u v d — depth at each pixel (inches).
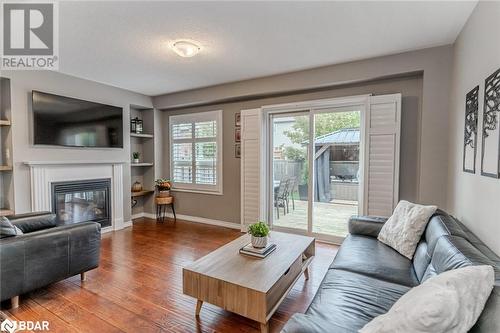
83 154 161.5
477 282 38.1
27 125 136.7
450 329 33.9
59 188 149.7
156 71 145.3
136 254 133.0
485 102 70.3
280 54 121.6
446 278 39.3
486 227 69.6
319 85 140.7
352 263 79.7
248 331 75.4
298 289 98.0
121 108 180.2
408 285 67.8
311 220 157.3
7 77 129.9
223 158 188.2
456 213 98.2
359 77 129.3
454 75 105.0
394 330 36.3
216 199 192.4
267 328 70.9
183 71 145.4
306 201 160.6
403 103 129.3
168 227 185.6
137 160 206.4
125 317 81.4
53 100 143.0
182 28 96.9
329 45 112.0
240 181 180.9
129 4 81.4
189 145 203.2
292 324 47.6
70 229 97.6
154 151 210.2
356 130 143.9
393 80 131.3
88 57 124.1
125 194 187.6
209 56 123.8
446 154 110.5
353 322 51.0
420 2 80.4
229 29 97.9
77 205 160.9
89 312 83.7
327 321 50.9
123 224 184.7
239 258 86.1
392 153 126.9
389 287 65.7
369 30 98.7
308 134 158.1
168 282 103.5
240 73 148.7
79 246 99.3
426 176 114.5
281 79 150.3
